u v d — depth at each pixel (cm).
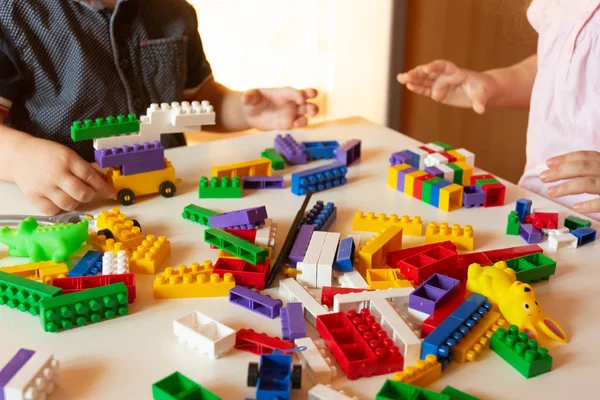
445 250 67
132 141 80
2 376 48
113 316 58
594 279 66
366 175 90
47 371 49
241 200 82
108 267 64
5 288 59
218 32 185
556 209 81
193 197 82
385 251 69
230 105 118
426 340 53
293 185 83
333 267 65
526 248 69
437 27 178
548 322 58
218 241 67
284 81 193
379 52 190
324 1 184
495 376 52
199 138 181
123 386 50
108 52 110
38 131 108
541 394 50
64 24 106
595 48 99
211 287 61
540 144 108
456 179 87
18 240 67
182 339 55
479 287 61
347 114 197
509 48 155
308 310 58
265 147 98
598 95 99
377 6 184
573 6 102
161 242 68
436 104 186
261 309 60
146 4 112
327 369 51
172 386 49
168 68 116
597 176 79
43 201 76
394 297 59
